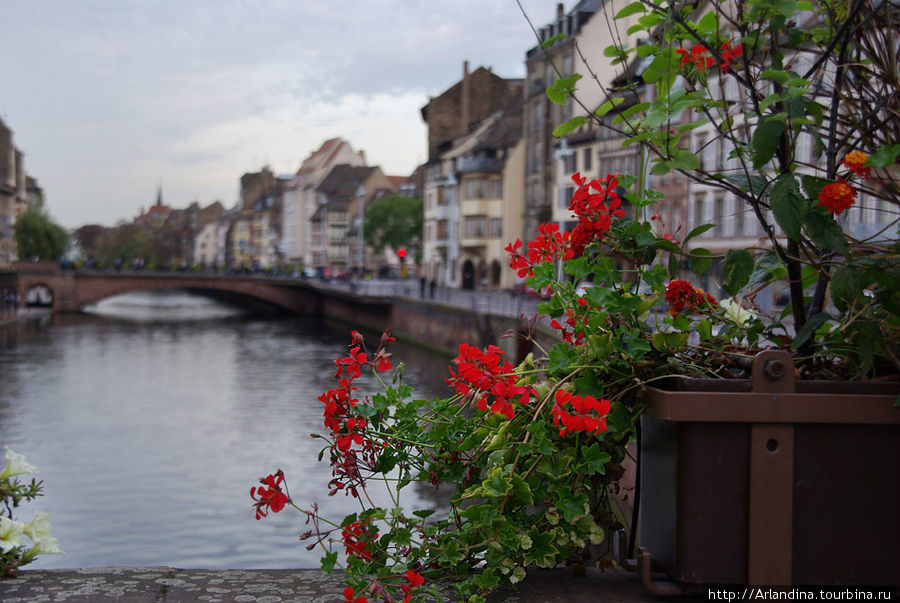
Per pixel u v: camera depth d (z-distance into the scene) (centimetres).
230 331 6888
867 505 232
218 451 2358
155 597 263
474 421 262
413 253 9694
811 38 274
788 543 229
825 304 273
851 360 252
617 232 263
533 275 270
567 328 269
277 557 1455
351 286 7231
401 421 264
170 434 2620
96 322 7619
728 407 227
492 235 6656
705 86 272
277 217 16150
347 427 259
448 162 7519
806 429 231
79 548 1506
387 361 267
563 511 242
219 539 1557
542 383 253
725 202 2541
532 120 5888
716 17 269
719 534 231
